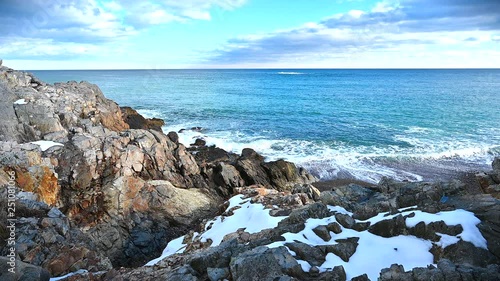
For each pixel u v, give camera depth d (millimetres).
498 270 7664
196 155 31812
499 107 60312
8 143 19391
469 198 11648
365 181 28172
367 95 83875
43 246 12766
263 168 28125
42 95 27547
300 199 16266
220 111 59719
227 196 25438
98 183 21172
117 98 77000
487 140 38688
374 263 9156
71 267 11992
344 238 10430
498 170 14000
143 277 10078
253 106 65625
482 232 9453
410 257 9289
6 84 26391
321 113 57594
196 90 98500
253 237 12055
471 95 79500
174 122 50062
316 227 10844
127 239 19219
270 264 8461
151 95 83750
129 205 20500
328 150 35875
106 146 22375
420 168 30656
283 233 10930
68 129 25688
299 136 41656
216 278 8703
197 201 22891
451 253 8984
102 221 19422
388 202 12141
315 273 8500
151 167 24328
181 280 8859
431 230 9805
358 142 38719
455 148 35812
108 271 10805
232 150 36000
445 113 55531
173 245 15414
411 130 44156
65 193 20078
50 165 19906
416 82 128375
